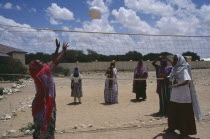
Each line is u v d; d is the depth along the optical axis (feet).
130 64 128.77
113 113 29.04
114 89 36.42
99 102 37.86
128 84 66.69
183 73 18.31
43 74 13.55
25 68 88.12
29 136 19.63
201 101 36.40
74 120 25.70
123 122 24.12
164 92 26.45
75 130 21.06
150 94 45.14
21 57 113.80
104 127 21.85
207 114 26.30
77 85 36.91
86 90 54.39
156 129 20.97
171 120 19.51
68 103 37.42
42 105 13.58
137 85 38.50
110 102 36.63
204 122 22.85
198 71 113.29
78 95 36.94
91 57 120.67
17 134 20.20
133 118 25.99
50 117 13.50
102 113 29.19
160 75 26.23
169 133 19.80
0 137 19.48
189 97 18.49
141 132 20.18
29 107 33.27
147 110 30.40
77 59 123.85
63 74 110.52
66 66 124.26
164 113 26.84
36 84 13.66
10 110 32.04
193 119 18.57
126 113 28.86
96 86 62.90
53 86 13.93
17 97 43.93
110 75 36.42
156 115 27.09
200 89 49.39
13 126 23.45
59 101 39.58
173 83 19.33
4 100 40.57
